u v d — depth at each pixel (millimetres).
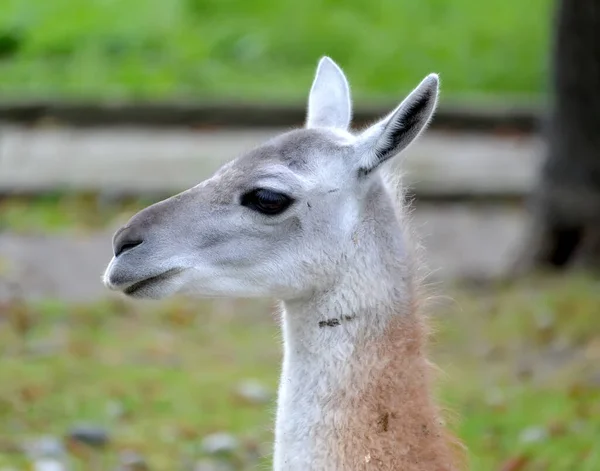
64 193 29219
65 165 30781
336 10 43625
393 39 41500
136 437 16734
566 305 21062
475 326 21125
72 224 27688
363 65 39812
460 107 35531
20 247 25812
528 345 20109
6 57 39594
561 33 23406
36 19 41219
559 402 17672
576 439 16219
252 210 10461
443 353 20109
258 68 39594
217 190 10578
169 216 10523
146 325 21922
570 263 23562
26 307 21797
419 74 39250
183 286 10484
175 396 18312
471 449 16250
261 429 16969
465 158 32562
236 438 16688
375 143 10414
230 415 17625
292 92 36938
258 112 34531
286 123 34531
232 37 41156
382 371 10258
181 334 21672
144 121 34281
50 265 24734
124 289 10555
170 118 34375
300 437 10297
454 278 23891
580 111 23281
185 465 15867
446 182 30578
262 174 10445
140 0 42594
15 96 34594
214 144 32969
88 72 38031
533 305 21344
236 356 20531
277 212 10398
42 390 18141
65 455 15891
